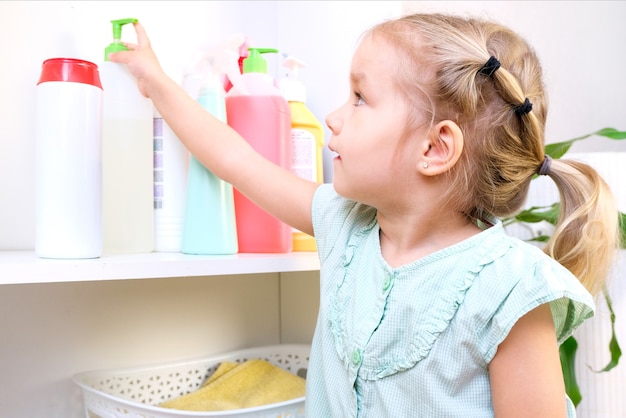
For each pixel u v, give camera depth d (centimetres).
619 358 89
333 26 105
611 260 75
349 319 71
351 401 69
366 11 99
